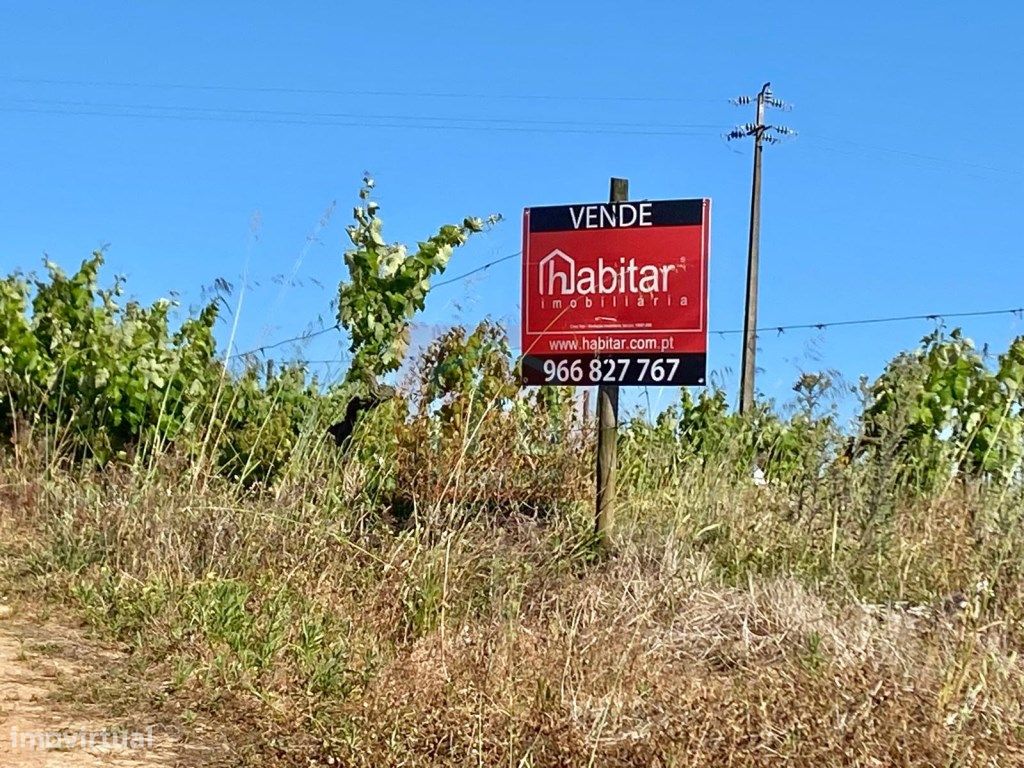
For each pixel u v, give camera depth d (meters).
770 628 6.66
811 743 5.03
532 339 8.57
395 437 9.30
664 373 8.26
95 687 6.03
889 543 8.10
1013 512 8.12
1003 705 5.52
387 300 9.76
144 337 10.89
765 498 9.00
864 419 9.70
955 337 11.41
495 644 6.13
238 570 7.67
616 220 8.38
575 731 5.16
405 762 5.17
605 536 8.26
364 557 7.79
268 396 10.76
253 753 5.36
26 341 11.06
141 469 9.16
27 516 9.14
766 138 29.16
